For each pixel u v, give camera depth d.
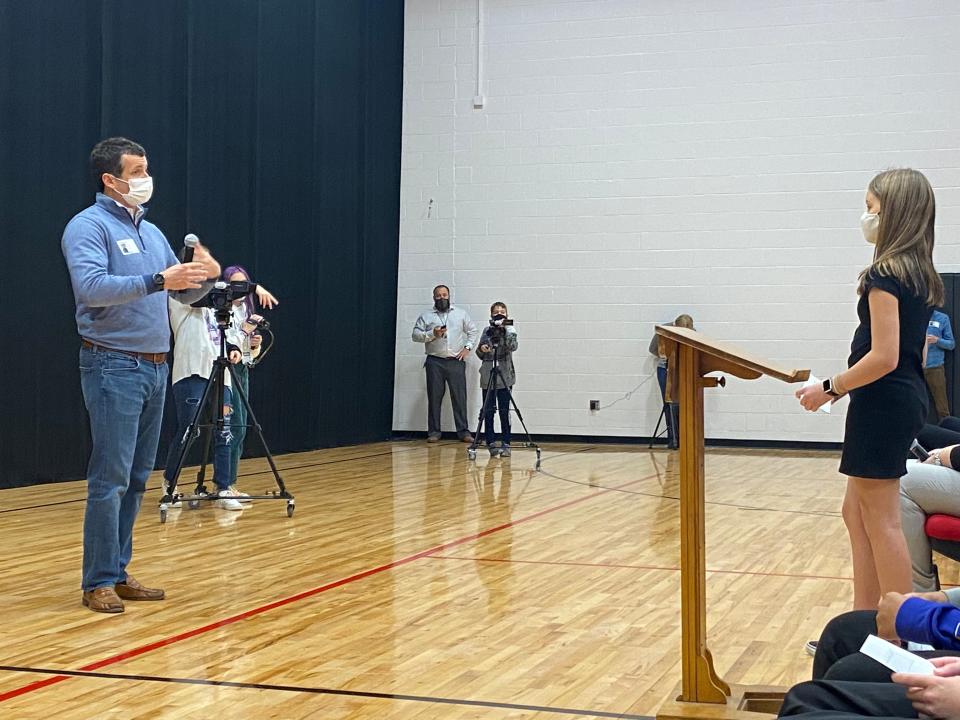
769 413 9.77
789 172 9.83
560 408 10.39
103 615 3.22
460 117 10.72
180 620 3.16
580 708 2.33
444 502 5.95
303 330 8.90
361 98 9.96
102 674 2.58
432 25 10.83
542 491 6.49
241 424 5.75
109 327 3.23
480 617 3.23
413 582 3.75
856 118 9.66
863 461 2.39
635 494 6.34
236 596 3.50
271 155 8.40
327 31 9.28
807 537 4.81
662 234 10.16
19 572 3.86
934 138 9.47
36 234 6.18
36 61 6.14
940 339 8.80
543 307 10.46
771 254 9.87
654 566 4.07
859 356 2.43
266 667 2.65
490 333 8.77
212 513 5.45
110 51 6.68
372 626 3.10
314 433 9.18
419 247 10.83
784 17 9.85
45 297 6.25
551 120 10.49
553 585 3.71
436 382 10.49
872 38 9.62
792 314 9.80
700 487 2.24
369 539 4.66
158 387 3.39
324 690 2.46
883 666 1.54
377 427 10.41
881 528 2.40
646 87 10.23
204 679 2.54
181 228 7.34
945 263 9.34
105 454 3.26
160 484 6.53
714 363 2.19
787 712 1.42
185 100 7.35
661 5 10.19
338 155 9.52
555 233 10.46
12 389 6.06
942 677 1.31
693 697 2.23
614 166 10.31
